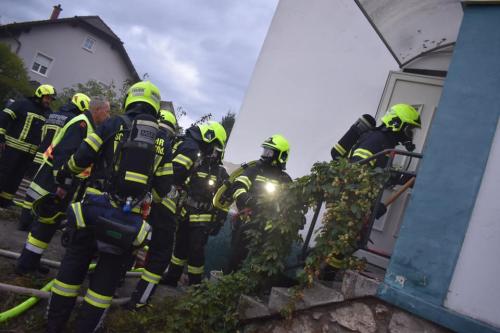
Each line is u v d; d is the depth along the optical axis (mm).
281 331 3615
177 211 4793
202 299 3848
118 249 3084
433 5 4531
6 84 22891
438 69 5352
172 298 4109
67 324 3484
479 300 2979
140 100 3492
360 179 3537
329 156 6105
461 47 3457
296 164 6391
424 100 5340
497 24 3352
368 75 6020
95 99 4434
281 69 6965
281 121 6727
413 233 3291
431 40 5082
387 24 4949
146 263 4016
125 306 4023
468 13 3492
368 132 4156
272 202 4020
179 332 3719
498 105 3205
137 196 3221
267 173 4766
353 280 3393
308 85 6582
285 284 4246
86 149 3232
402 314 3217
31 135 6527
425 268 3188
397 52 5398
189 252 4883
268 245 3916
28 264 4016
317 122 6344
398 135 4188
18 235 5340
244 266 4109
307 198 3832
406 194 4875
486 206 3090
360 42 6195
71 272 3225
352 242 3545
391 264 3314
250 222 4422
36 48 34094
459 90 3379
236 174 4781
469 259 3068
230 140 7238
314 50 6648
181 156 4273
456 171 3240
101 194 3227
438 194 3266
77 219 3145
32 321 3416
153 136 3322
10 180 6457
